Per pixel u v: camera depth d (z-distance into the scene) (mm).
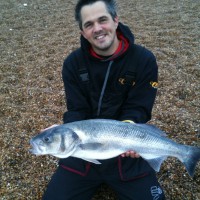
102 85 1071
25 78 2043
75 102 1119
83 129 900
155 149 928
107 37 995
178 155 925
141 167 1031
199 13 3230
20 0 4285
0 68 2195
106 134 905
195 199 1079
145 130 923
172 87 1824
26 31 2986
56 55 2352
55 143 891
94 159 926
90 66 1063
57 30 2961
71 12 3609
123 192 1018
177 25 2881
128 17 3277
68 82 1117
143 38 2600
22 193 1140
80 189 1031
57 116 1621
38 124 1553
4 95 1838
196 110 1603
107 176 1024
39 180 1200
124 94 1091
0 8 3869
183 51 2303
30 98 1795
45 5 4004
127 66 1050
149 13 3381
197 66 2066
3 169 1256
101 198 1128
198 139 1379
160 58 2209
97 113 1102
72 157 1062
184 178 1169
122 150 923
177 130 1452
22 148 1371
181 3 3711
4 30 3033
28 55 2393
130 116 1052
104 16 971
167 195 1104
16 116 1627
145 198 984
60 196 1003
